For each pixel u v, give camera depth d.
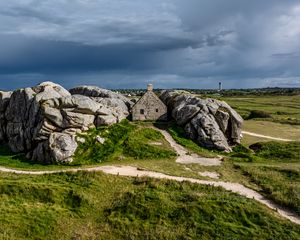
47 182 45.47
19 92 76.56
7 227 34.84
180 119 75.44
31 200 40.69
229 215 38.69
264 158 65.88
